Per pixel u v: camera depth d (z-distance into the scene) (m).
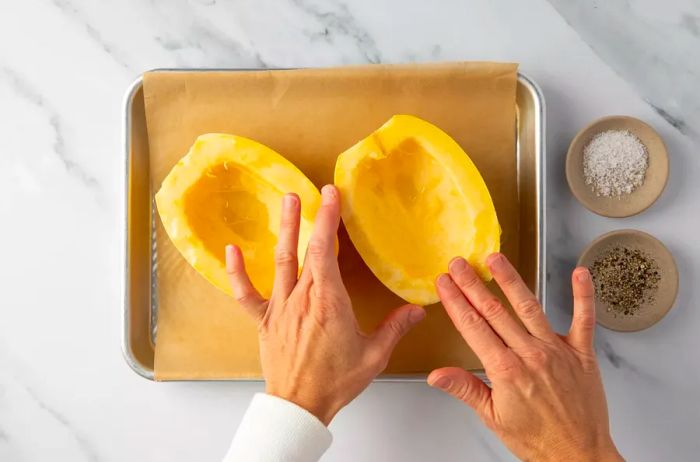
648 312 0.83
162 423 0.87
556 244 0.86
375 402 0.86
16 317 0.88
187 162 0.75
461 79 0.80
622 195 0.84
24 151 0.88
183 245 0.75
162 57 0.88
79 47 0.88
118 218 0.88
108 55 0.88
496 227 0.73
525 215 0.82
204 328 0.82
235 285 0.72
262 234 0.81
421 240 0.78
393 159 0.76
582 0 0.86
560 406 0.68
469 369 0.81
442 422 0.85
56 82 0.88
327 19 0.87
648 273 0.83
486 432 0.85
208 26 0.88
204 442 0.87
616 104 0.86
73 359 0.88
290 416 0.69
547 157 0.86
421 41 0.87
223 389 0.87
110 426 0.87
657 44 0.86
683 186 0.86
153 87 0.81
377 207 0.76
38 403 0.88
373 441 0.86
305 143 0.81
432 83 0.80
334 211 0.70
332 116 0.81
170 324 0.82
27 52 0.88
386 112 0.81
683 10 0.86
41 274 0.88
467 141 0.81
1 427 0.88
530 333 0.70
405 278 0.75
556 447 0.69
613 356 0.85
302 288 0.70
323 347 0.70
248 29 0.88
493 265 0.70
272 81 0.81
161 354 0.82
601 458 0.69
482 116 0.81
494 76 0.80
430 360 0.81
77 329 0.88
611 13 0.86
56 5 0.88
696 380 0.85
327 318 0.69
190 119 0.81
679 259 0.86
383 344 0.72
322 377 0.70
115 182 0.88
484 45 0.86
